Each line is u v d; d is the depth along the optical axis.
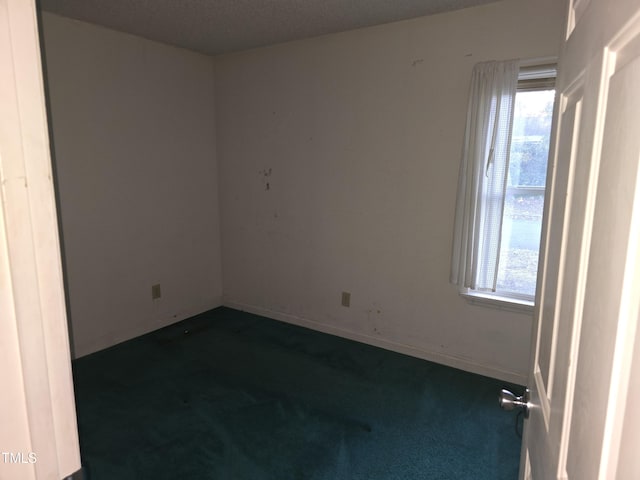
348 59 2.98
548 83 2.41
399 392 2.56
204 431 2.18
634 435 0.39
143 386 2.60
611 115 0.50
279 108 3.37
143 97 3.17
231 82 3.59
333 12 2.59
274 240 3.61
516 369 2.68
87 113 2.84
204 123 3.67
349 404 2.43
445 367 2.88
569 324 0.65
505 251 2.68
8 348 0.50
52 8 2.52
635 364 0.40
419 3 2.45
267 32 2.98
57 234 0.54
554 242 0.82
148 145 3.25
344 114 3.07
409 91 2.79
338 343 3.25
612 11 0.50
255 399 2.47
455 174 2.70
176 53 3.36
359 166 3.07
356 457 2.00
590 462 0.50
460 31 2.56
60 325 0.56
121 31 2.96
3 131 0.47
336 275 3.32
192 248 3.71
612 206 0.47
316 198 3.31
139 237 3.27
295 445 2.08
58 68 2.66
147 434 2.15
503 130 2.43
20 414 0.52
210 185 3.80
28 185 0.50
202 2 2.44
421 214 2.87
